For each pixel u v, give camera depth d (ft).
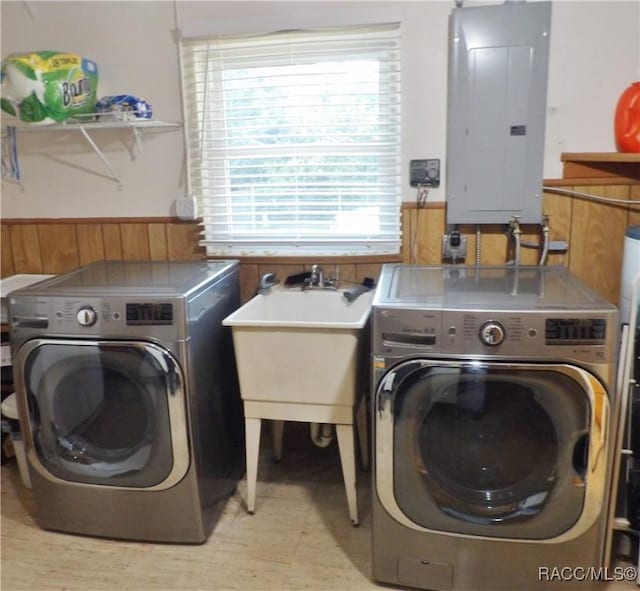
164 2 8.03
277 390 6.67
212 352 6.90
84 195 8.86
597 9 7.06
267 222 8.36
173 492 6.50
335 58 7.73
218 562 6.40
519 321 5.08
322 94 7.80
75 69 7.79
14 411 7.40
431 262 8.04
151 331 6.08
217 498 7.11
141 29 8.18
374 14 7.42
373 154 7.86
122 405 6.44
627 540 6.24
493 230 7.79
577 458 5.23
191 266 7.83
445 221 7.86
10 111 7.84
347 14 7.47
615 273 7.65
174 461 6.33
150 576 6.21
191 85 8.16
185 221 8.60
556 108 7.36
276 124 8.02
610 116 7.29
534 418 5.33
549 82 7.30
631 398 5.86
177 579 6.15
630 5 6.99
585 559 5.51
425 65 7.52
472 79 7.23
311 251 8.30
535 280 6.54
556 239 7.68
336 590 5.96
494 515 5.53
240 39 7.89
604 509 5.46
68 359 6.30
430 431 5.53
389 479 5.63
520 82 7.14
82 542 6.79
